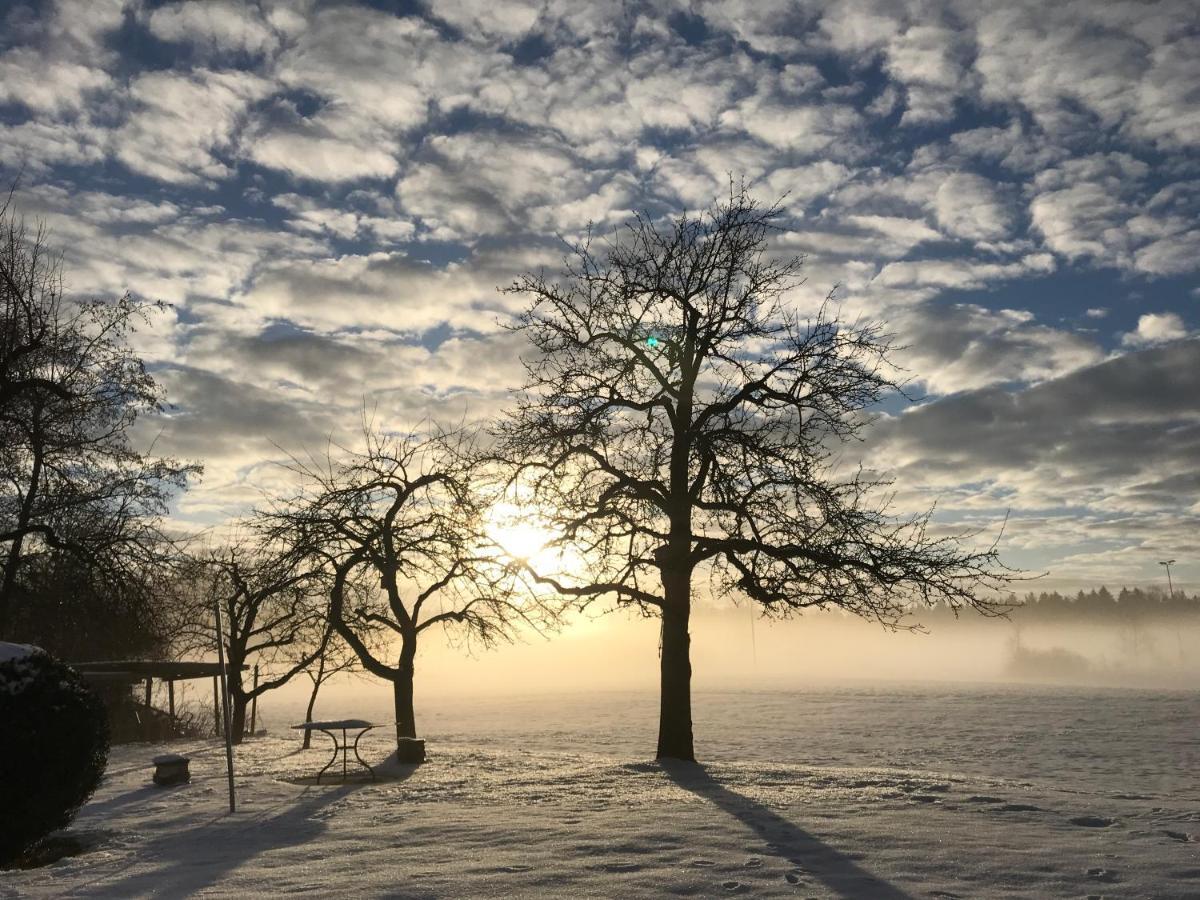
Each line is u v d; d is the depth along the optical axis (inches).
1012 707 2637.8
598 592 852.0
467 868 372.2
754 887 333.1
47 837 454.6
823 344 818.8
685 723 810.2
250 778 696.4
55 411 1029.8
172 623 1291.8
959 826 447.8
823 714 2502.5
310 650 1507.1
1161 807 509.4
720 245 864.3
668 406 858.8
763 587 810.2
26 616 1151.6
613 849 403.9
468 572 1053.8
